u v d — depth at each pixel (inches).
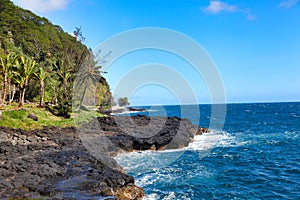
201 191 547.8
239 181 622.2
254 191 560.1
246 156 890.1
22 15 3496.6
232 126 1844.2
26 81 1412.4
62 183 458.9
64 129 1122.7
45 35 3334.2
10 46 2425.0
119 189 467.8
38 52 2568.9
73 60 1977.1
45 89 2000.5
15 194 402.6
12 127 1020.5
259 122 2134.6
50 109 1433.3
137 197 485.1
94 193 418.9
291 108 4704.7
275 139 1259.8
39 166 537.6
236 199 515.5
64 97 1460.4
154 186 567.8
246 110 4296.3
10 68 1406.3
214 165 765.3
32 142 862.5
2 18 3147.1
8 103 1510.8
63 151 729.0
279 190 567.8
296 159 849.5
